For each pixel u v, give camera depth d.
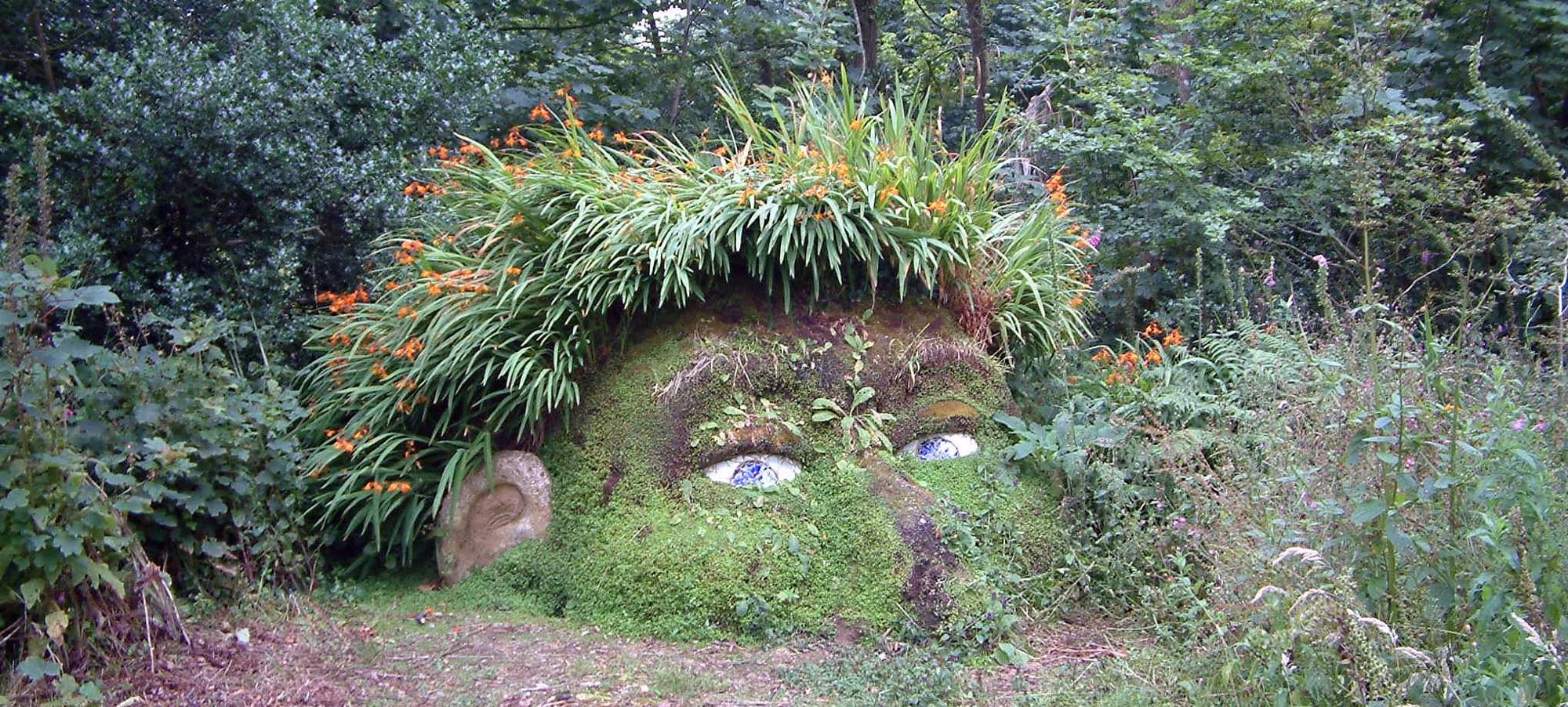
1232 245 7.33
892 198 4.92
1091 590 4.57
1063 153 7.86
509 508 4.88
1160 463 4.72
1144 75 7.74
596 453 4.66
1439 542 3.17
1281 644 3.04
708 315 4.80
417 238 5.90
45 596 3.41
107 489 3.93
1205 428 4.98
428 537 5.02
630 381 4.70
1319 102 7.43
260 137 5.97
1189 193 7.20
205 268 6.26
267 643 4.09
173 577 4.29
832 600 4.26
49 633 3.34
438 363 4.87
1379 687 2.89
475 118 7.47
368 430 4.96
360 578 5.07
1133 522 4.50
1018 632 4.20
